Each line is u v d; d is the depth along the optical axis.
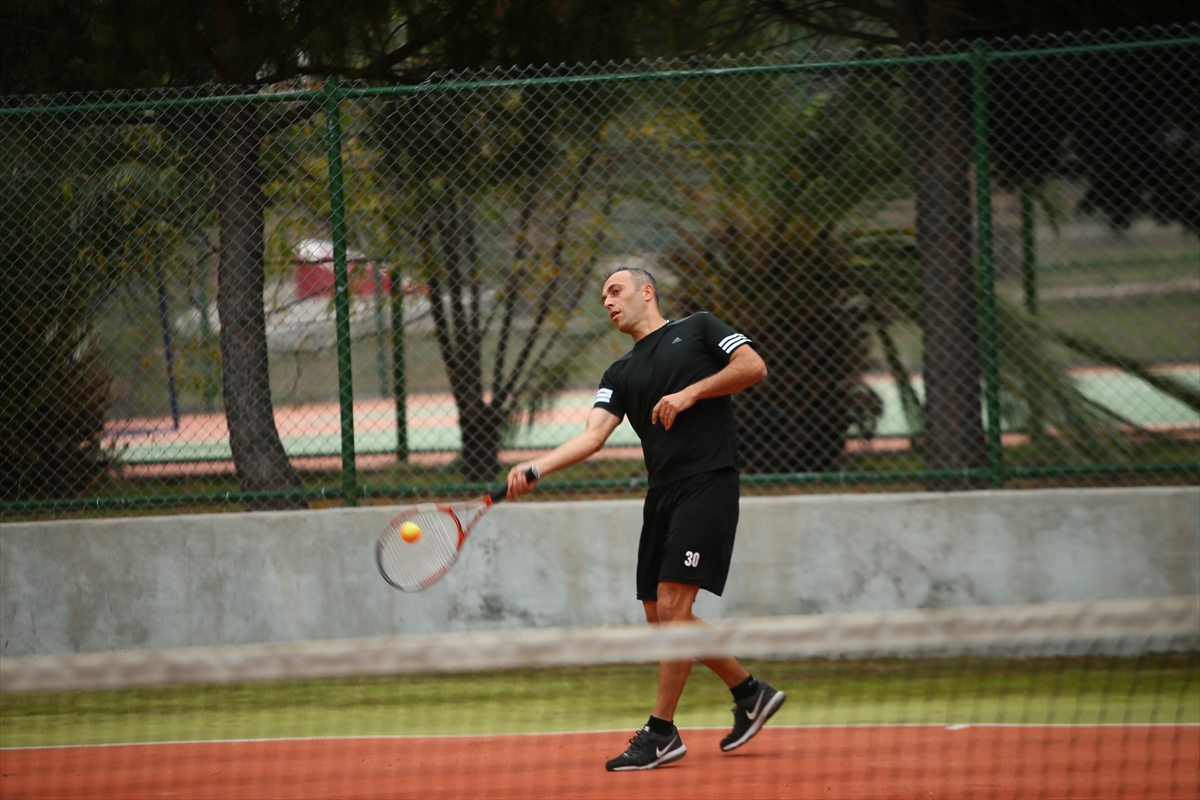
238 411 22.70
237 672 11.02
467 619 20.69
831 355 28.12
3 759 15.79
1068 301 29.69
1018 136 24.98
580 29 24.12
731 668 14.48
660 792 13.20
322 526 20.77
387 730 16.78
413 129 22.67
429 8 23.62
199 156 22.45
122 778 14.63
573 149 24.45
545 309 27.81
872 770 13.90
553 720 17.12
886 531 20.45
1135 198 26.58
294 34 23.05
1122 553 20.19
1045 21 24.98
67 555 20.83
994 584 20.33
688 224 27.17
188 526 20.83
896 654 20.30
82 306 23.31
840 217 26.41
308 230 24.12
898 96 24.09
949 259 23.17
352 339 25.09
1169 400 28.53
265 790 13.87
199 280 23.89
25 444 23.25
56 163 22.38
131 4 22.61
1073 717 16.33
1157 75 21.61
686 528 14.16
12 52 23.69
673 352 14.59
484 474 27.03
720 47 25.89
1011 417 25.27
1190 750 14.45
